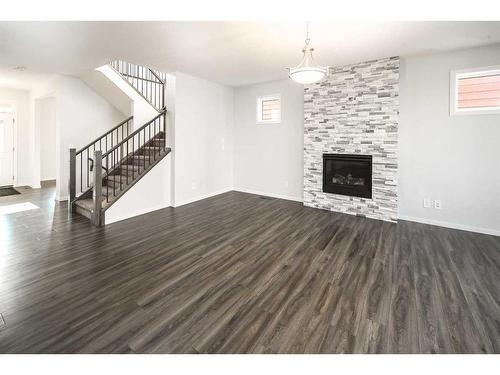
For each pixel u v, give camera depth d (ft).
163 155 16.63
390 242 11.48
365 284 8.17
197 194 18.98
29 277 8.46
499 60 11.83
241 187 22.07
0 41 11.39
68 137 19.06
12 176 23.52
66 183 19.01
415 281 8.34
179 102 16.92
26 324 6.31
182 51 12.59
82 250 10.53
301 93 18.08
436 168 13.56
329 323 6.43
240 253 10.37
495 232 12.33
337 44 11.76
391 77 13.70
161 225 13.61
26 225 13.50
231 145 21.94
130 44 11.76
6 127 22.86
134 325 6.34
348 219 14.73
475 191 12.69
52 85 19.58
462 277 8.58
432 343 5.80
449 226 13.42
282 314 6.77
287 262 9.62
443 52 12.88
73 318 6.55
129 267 9.20
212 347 5.68
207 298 7.45
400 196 14.67
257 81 19.17
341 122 15.58
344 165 15.80
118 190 15.47
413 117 13.91
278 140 19.56
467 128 12.67
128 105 20.08
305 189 17.56
